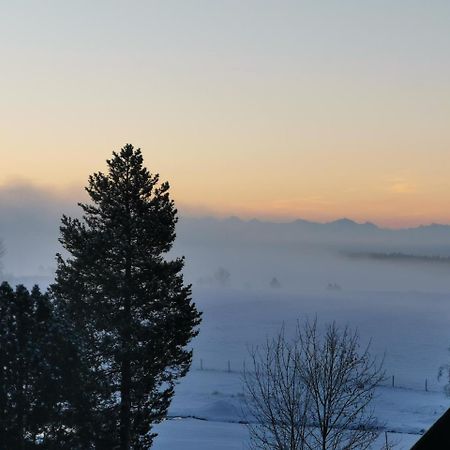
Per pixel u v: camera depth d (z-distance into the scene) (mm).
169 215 29562
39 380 20609
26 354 20547
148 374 27672
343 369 17438
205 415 46781
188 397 56375
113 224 28469
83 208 29328
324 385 17047
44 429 21172
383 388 61750
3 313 21047
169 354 28281
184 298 28828
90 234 28484
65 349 21609
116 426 26016
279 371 17734
